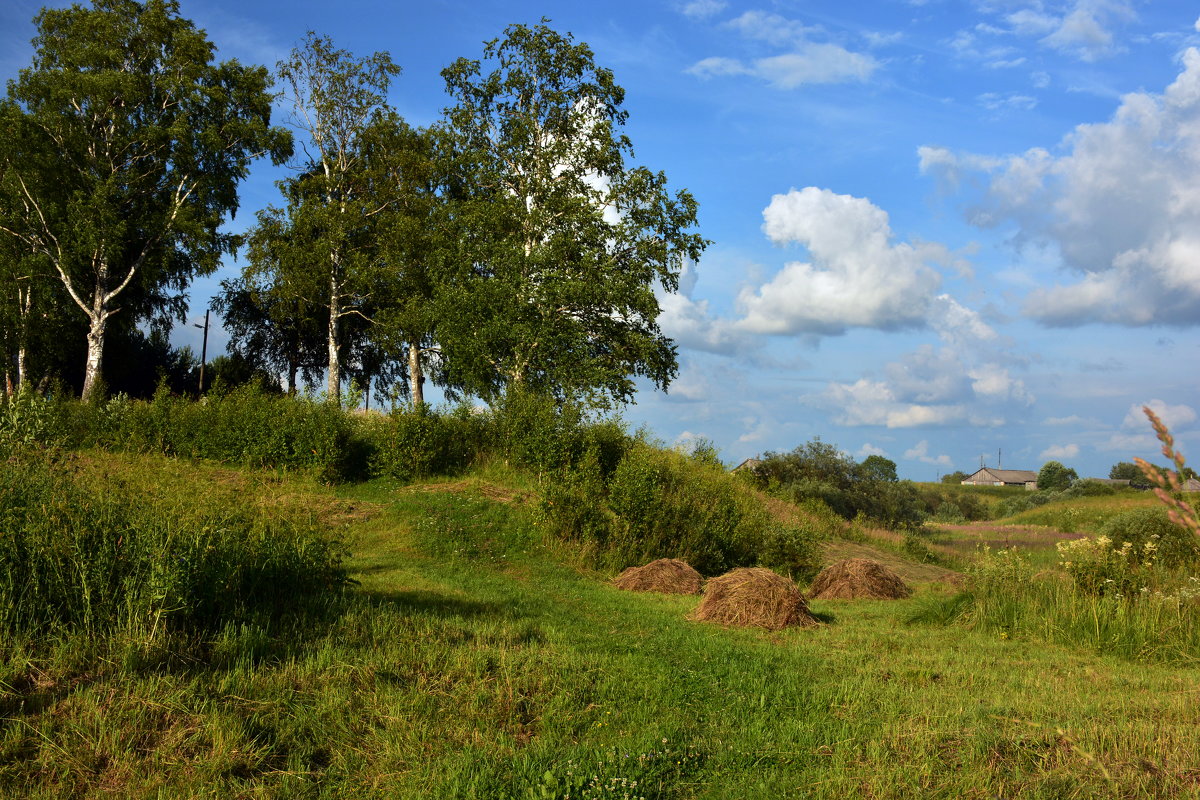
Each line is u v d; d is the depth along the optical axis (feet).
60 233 101.30
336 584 28.58
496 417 67.26
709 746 17.22
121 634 18.95
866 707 19.76
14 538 19.85
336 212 104.22
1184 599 31.19
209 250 106.42
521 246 94.02
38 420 58.08
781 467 112.16
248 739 15.79
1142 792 13.83
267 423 61.21
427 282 106.52
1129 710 19.58
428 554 44.55
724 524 53.98
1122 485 173.58
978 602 35.17
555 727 17.98
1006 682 23.32
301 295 105.91
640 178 96.07
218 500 27.12
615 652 25.00
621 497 50.29
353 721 17.12
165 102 107.76
